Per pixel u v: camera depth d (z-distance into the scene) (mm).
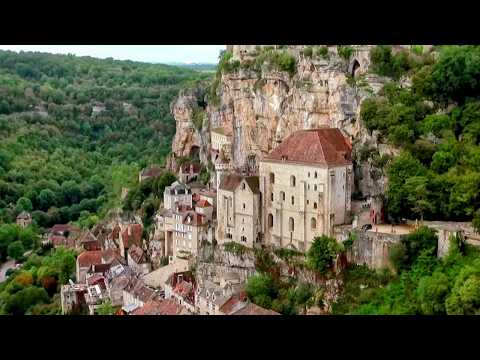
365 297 183875
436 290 165625
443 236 178750
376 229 194000
